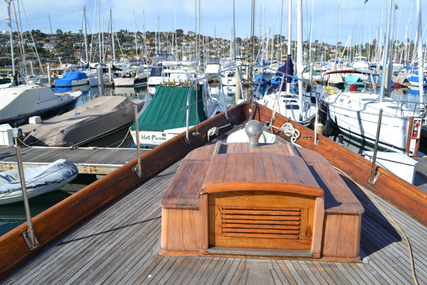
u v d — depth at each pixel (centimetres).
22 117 1264
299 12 991
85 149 925
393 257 262
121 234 294
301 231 244
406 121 984
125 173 390
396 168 537
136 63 4144
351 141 1210
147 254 260
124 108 1265
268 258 245
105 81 3103
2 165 810
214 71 3111
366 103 1127
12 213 678
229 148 344
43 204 700
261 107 684
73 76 2991
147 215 330
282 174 249
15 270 244
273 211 241
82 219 314
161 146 470
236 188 234
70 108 1572
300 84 1052
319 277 228
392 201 363
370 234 299
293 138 555
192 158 323
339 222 239
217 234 250
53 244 278
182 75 1883
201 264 242
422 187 563
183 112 1045
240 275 229
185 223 248
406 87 2830
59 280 232
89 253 264
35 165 808
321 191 230
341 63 3816
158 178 427
